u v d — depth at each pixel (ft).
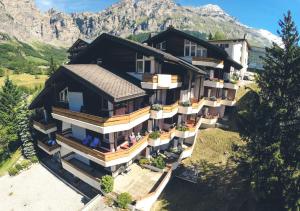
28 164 104.42
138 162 92.63
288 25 68.18
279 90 68.49
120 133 84.33
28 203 82.43
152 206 79.71
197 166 98.53
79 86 80.89
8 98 137.49
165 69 91.71
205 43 110.93
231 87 130.11
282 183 67.21
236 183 87.25
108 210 70.28
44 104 102.78
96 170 85.20
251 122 73.77
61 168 100.63
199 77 116.16
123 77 84.69
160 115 85.51
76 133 90.02
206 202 81.00
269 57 72.23
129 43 80.53
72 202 80.64
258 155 70.44
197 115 120.88
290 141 66.59
